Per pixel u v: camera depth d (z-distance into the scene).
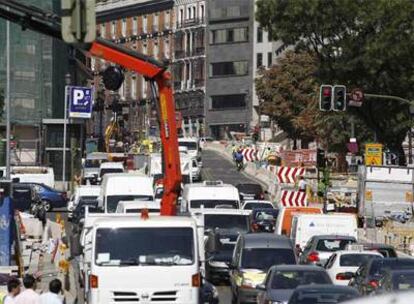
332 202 163.00
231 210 101.69
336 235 89.69
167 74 61.31
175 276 53.06
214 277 90.31
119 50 60.72
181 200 117.31
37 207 141.88
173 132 61.38
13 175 170.25
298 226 97.25
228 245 92.62
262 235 79.56
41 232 114.25
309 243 89.88
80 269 75.25
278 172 177.38
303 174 181.50
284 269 61.84
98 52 60.78
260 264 75.62
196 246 53.81
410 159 176.25
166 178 61.66
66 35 30.31
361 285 65.06
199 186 114.06
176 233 53.66
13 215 82.00
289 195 145.25
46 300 45.84
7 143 139.38
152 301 52.91
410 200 146.12
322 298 50.06
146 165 189.62
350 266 73.50
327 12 163.00
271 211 129.88
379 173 146.62
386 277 58.75
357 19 164.75
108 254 53.06
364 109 172.50
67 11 30.31
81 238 64.06
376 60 164.00
